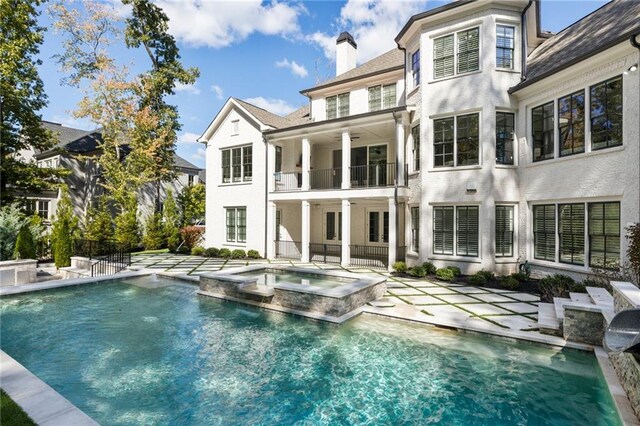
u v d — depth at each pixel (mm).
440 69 12414
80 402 4289
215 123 19688
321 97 18000
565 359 5434
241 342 6340
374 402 4348
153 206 26812
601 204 9078
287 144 18562
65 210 19094
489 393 4535
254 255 17344
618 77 8523
